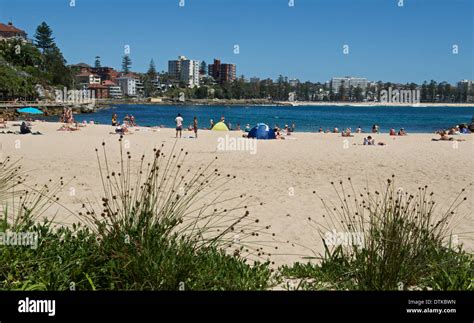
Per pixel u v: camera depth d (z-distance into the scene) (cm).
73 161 1572
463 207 994
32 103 8638
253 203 1013
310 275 560
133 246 476
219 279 485
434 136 3462
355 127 5544
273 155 1864
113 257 465
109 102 16725
